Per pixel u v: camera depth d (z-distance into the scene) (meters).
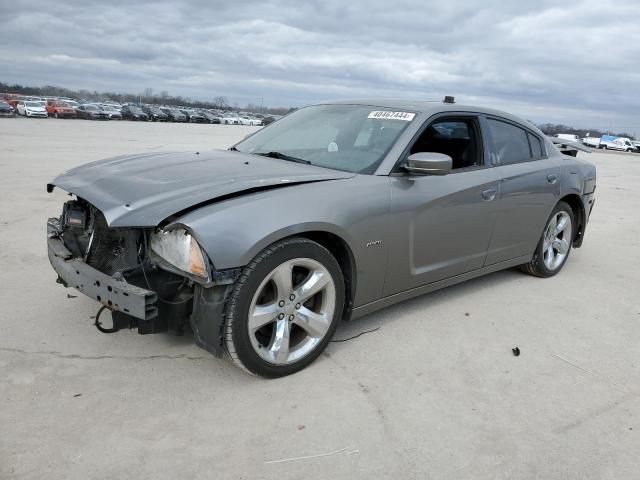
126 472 2.19
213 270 2.57
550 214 4.81
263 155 3.80
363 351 3.35
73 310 3.69
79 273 2.89
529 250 4.72
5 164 11.34
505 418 2.72
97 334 3.36
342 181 3.19
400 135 3.57
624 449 2.52
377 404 2.78
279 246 2.76
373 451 2.41
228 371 3.02
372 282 3.36
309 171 3.30
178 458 2.29
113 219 2.67
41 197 7.68
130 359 3.09
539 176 4.54
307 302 3.13
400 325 3.77
